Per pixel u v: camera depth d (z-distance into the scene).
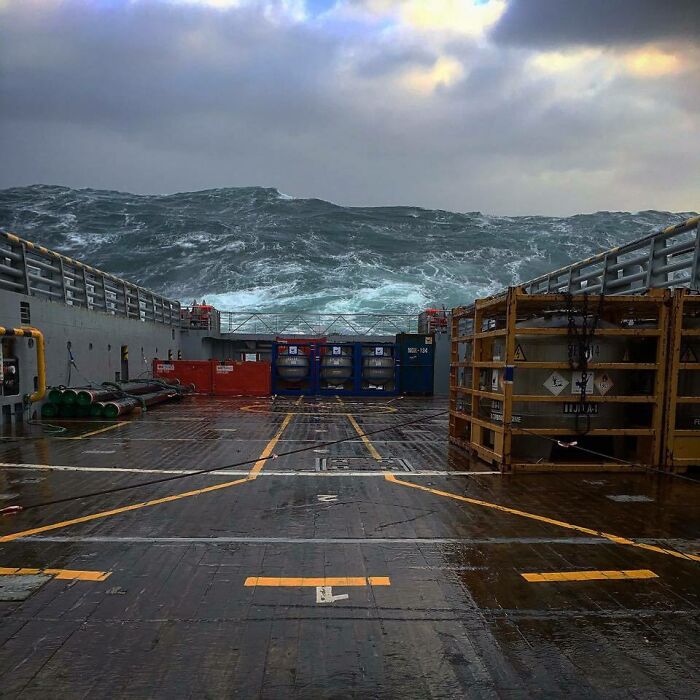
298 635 2.88
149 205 128.38
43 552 4.06
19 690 2.39
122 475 6.63
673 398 6.82
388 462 7.55
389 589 3.48
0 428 9.95
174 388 17.52
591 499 5.70
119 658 2.64
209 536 4.45
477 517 5.05
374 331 39.53
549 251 93.44
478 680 2.52
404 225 115.69
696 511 5.30
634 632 2.97
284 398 18.75
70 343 12.80
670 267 8.87
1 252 10.15
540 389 7.09
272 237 95.44
